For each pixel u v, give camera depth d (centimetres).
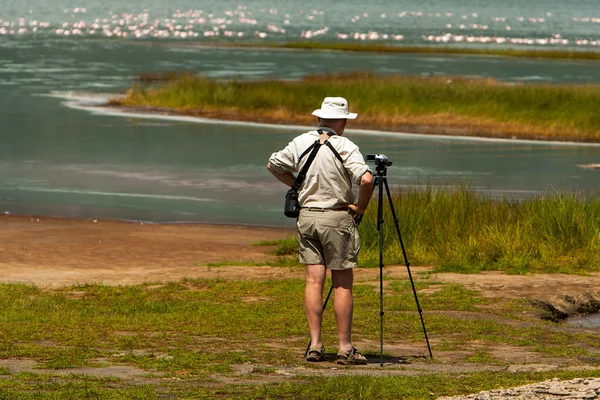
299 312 3372
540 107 13600
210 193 8169
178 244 5966
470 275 4334
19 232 6319
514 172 9231
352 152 2455
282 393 1994
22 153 10125
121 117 13238
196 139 11419
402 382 2100
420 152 10662
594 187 8306
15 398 1864
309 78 17238
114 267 5044
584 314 3672
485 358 2608
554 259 4762
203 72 19662
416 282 4088
